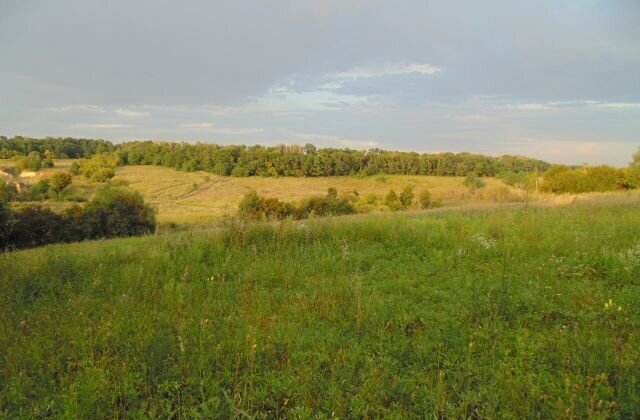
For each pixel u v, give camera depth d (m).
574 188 38.59
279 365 3.61
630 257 5.95
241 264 6.89
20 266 6.74
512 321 4.39
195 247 7.50
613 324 4.19
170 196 83.00
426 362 3.61
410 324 4.46
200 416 2.87
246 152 103.25
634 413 2.75
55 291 5.84
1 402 3.04
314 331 4.27
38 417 2.97
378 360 3.63
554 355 3.60
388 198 62.78
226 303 5.18
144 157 110.31
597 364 3.30
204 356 3.65
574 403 2.87
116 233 33.00
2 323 4.55
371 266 6.79
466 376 3.29
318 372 3.46
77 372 3.48
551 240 7.40
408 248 7.80
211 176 99.69
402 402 3.07
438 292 5.27
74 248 10.47
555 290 5.18
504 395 3.01
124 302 5.17
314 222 9.15
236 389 3.18
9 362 3.64
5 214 27.45
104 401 3.03
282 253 7.51
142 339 4.00
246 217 9.19
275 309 4.95
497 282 5.53
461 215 12.33
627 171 38.62
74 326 4.40
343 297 5.16
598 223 9.00
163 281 6.17
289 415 2.93
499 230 8.64
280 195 79.88
